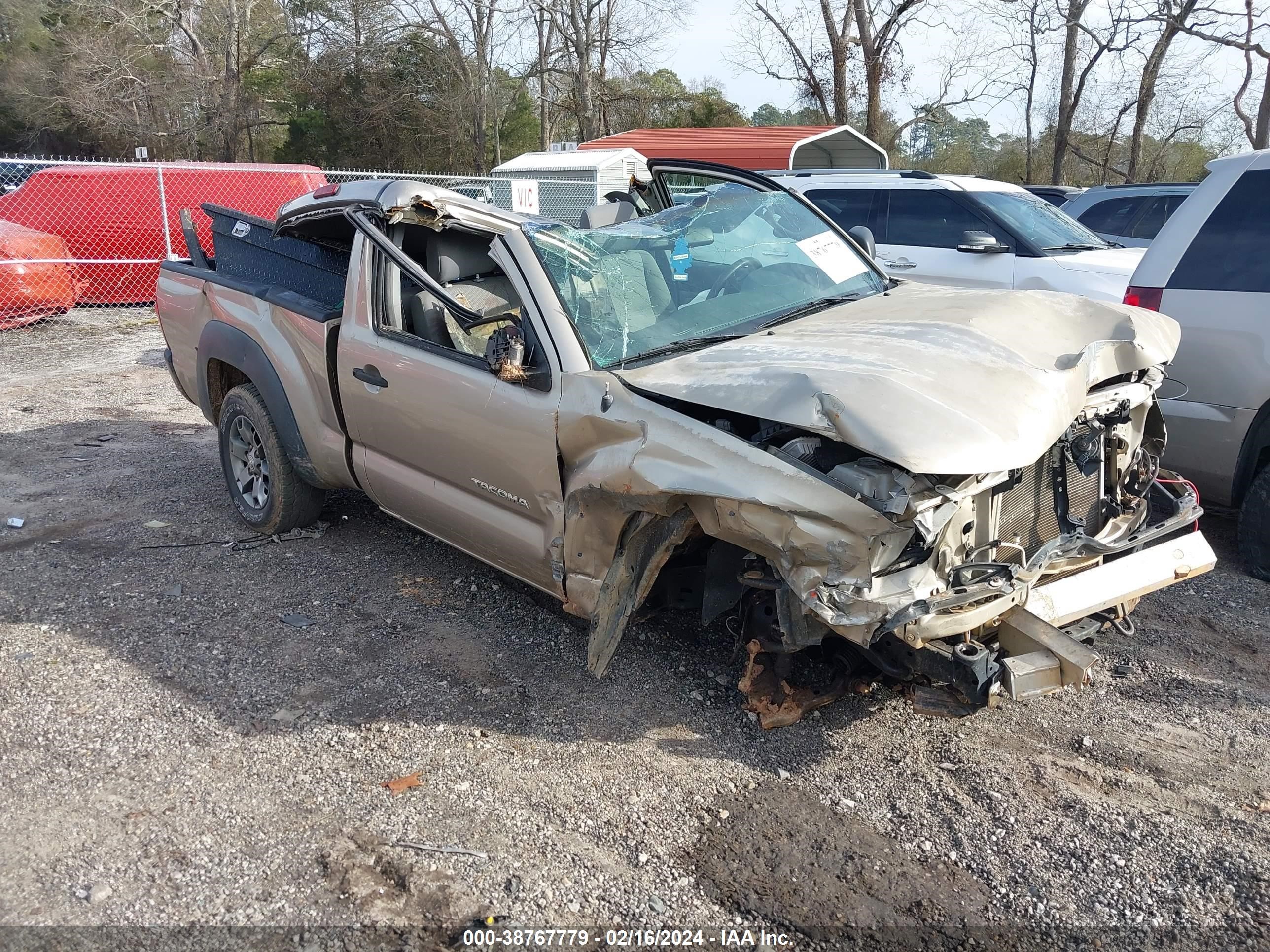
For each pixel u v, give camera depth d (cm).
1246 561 478
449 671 396
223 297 536
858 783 324
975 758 337
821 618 285
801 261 444
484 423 382
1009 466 281
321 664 402
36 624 434
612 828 303
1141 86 2511
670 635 420
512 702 373
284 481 516
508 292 473
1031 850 291
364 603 457
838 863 287
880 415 280
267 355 495
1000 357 326
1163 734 350
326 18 3725
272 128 4419
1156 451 389
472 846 295
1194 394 489
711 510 308
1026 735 351
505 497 388
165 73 3906
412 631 430
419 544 528
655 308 389
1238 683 383
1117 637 420
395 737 351
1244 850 289
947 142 3753
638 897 274
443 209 400
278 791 321
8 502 598
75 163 1412
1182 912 266
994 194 848
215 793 320
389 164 3819
